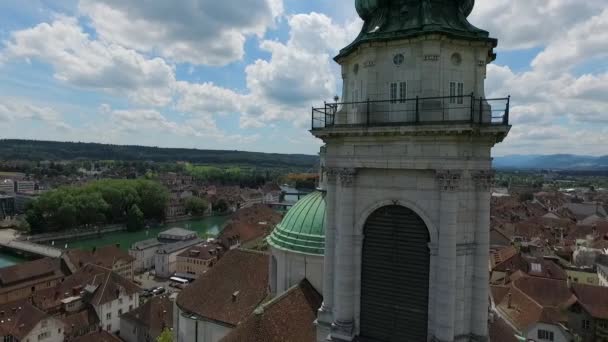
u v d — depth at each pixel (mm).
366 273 29234
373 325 29000
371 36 27734
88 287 107500
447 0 28266
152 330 90312
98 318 99688
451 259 25688
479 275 26734
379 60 28062
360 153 28453
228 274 52000
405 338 27828
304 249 43219
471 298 27047
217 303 48375
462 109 26719
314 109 30781
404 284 27891
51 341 86125
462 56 27078
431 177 26531
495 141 27000
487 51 27797
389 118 27625
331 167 30359
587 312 82750
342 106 30281
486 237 26641
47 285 126562
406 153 26766
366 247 29250
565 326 74562
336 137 29281
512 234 159000
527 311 75062
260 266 51344
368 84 28062
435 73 26297
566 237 157250
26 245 187750
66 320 95000
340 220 29391
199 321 47656
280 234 46531
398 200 27547
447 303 25750
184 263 148875
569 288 86688
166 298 99188
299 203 48500
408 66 27078
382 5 29359
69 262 136250
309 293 42125
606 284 100562
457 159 25453
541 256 117625
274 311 37781
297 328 37781
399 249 28047
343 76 31672
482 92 27438
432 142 26000
